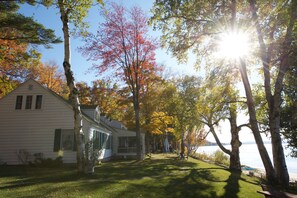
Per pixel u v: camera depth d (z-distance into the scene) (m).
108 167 19.08
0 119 21.25
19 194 8.85
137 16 25.97
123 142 33.44
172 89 30.42
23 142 20.81
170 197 9.48
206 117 25.17
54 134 20.88
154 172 16.47
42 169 17.20
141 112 34.28
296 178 28.27
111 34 25.34
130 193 9.58
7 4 16.36
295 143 24.39
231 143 22.67
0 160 20.39
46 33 18.33
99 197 8.78
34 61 21.47
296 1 11.37
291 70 15.20
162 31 15.33
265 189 9.20
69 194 8.98
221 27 14.09
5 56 22.16
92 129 22.14
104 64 25.64
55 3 13.89
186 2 13.45
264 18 13.56
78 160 13.40
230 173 18.31
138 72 26.89
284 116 23.72
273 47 13.59
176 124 30.89
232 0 13.91
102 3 14.62
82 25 14.45
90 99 44.56
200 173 16.56
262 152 13.45
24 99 21.64
